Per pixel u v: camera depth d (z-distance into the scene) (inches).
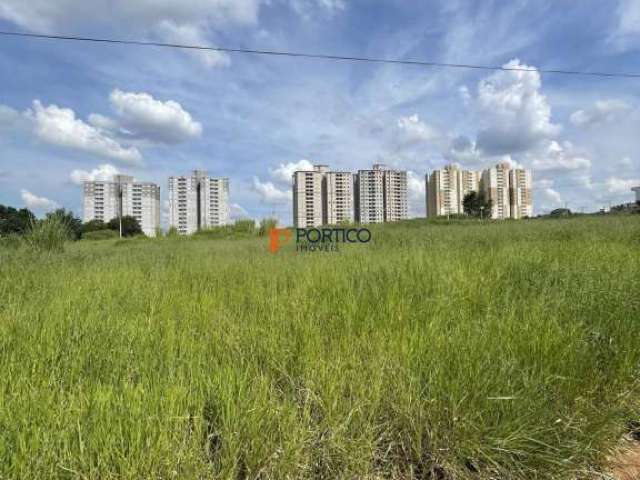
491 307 125.0
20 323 112.2
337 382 75.9
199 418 62.7
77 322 111.0
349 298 131.0
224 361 88.0
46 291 159.6
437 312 120.3
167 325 110.4
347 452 63.0
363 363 86.9
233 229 952.9
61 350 93.8
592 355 97.2
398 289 141.4
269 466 59.2
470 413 71.1
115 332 105.6
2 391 68.3
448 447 68.5
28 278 190.9
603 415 77.9
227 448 59.6
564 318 117.7
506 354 91.4
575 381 84.7
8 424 59.8
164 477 54.0
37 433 56.2
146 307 138.5
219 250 367.2
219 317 118.3
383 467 68.2
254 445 60.1
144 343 97.4
